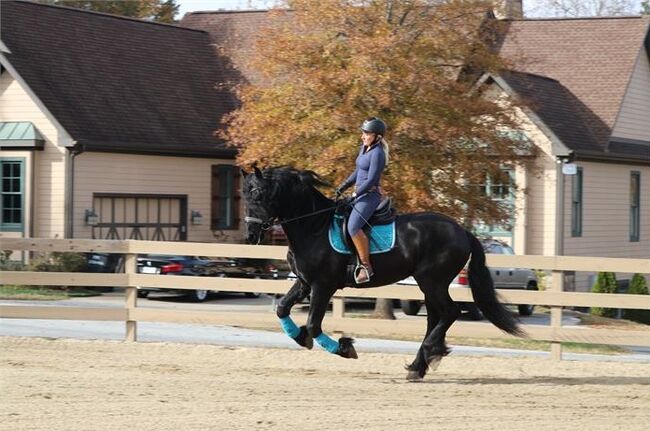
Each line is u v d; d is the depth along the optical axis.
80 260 25.47
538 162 28.56
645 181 34.50
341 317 15.20
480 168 19.98
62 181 25.72
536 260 14.65
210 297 25.72
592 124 30.91
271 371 13.23
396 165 19.23
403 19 20.25
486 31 21.03
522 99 21.45
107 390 11.55
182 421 10.11
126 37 30.38
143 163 27.27
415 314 21.98
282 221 12.21
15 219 26.19
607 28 34.00
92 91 27.41
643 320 26.61
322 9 19.89
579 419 10.72
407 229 12.28
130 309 15.61
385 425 10.19
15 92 26.38
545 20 34.88
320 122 19.25
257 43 20.39
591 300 14.58
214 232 29.09
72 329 16.73
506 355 15.18
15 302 21.91
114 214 26.67
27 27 27.77
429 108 19.42
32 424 9.89
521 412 10.98
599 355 15.83
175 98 29.44
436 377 13.16
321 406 10.98
